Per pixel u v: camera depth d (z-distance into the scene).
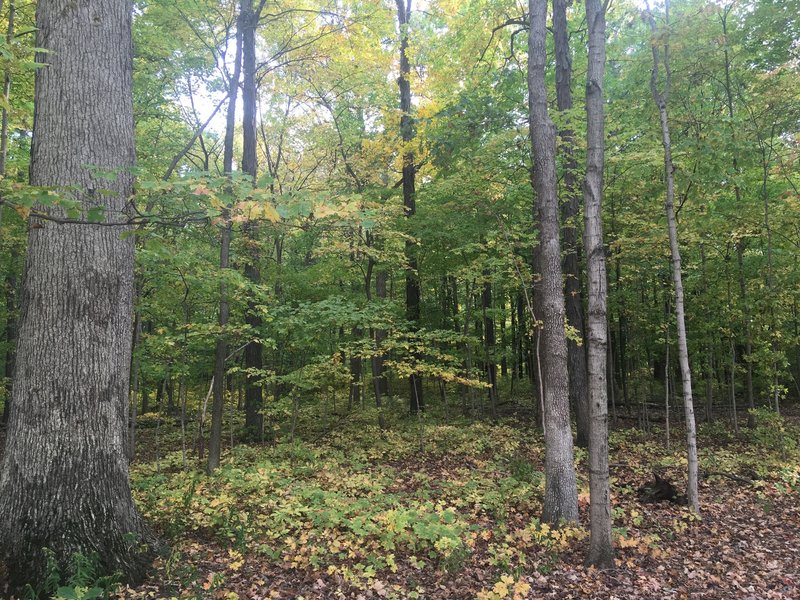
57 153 4.75
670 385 17.86
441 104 13.86
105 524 4.66
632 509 7.32
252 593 4.52
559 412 6.48
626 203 12.48
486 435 12.83
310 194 3.67
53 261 4.67
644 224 11.02
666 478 8.98
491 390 16.12
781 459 10.11
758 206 10.88
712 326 12.66
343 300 12.06
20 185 3.16
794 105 10.43
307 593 4.60
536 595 4.76
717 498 7.88
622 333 16.73
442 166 11.67
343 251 11.20
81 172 4.76
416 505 6.79
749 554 5.81
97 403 4.75
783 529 6.60
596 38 5.95
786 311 11.40
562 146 10.95
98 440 4.74
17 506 4.44
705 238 11.47
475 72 13.84
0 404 17.02
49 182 4.73
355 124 17.05
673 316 12.55
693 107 10.00
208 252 12.22
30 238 4.75
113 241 4.93
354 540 5.71
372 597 4.61
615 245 11.73
